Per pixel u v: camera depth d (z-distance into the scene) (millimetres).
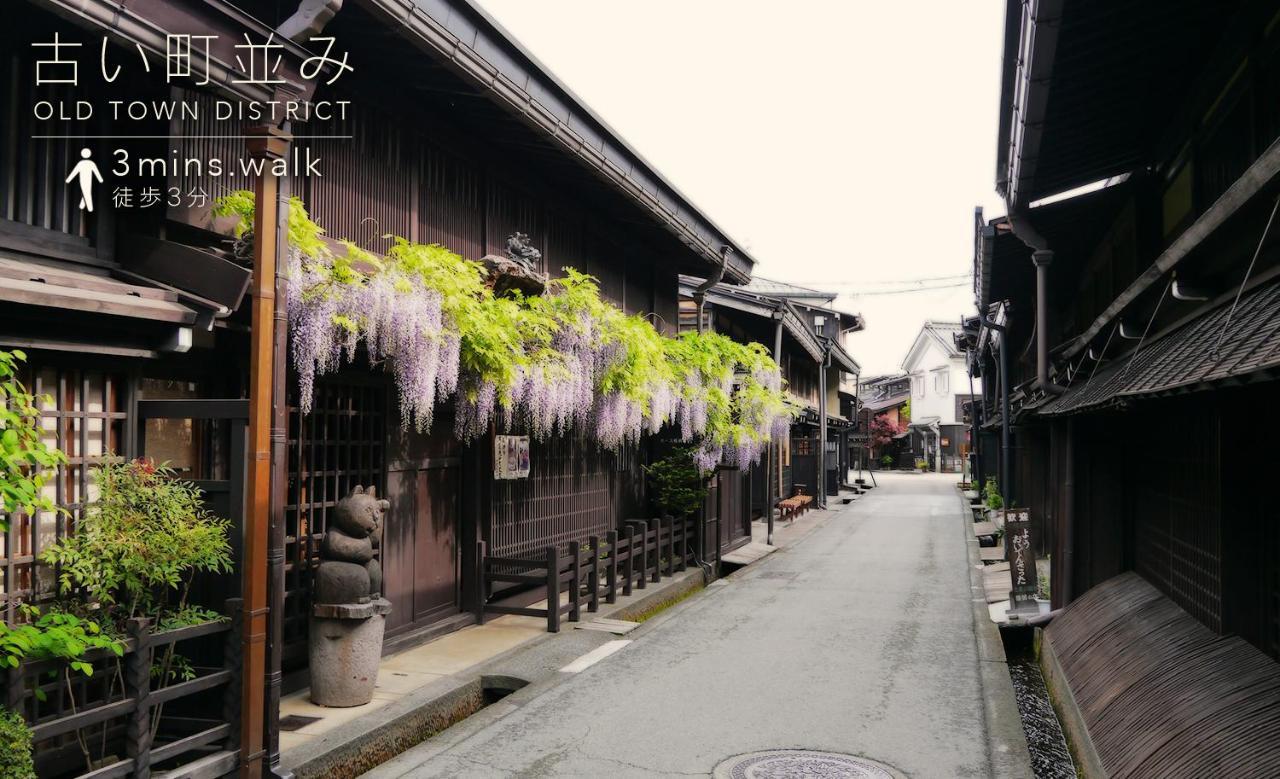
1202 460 5516
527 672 7285
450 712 6520
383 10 5508
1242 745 3875
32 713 4160
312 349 5340
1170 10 5305
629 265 12914
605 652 8273
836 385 37375
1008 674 7746
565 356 8203
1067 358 9203
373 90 7055
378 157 7242
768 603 11523
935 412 60562
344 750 5250
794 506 23312
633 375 9445
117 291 4246
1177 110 6770
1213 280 5086
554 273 10562
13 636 3412
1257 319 3732
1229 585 4984
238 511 4766
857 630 9719
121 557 4148
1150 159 7898
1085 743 5555
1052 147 7277
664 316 14273
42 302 3705
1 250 4102
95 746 4371
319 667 6004
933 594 12273
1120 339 7469
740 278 14906
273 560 4613
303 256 5328
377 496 7430
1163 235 7844
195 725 4539
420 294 6000
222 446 5602
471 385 7141
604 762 5520
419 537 8086
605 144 9008
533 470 10062
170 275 4660
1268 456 4871
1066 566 8711
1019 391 16141
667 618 10375
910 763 5531
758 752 5719
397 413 7668
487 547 9047
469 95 7430
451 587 8703
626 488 12750
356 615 5949
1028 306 16953
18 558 4043
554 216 10602
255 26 4270
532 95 7383
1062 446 9562
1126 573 8133
